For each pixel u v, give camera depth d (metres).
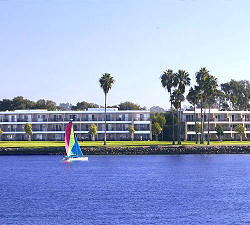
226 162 161.12
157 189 102.88
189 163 158.00
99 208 82.38
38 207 83.75
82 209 81.69
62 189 104.44
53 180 120.38
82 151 181.00
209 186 107.19
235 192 98.38
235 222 72.12
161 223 71.62
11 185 112.31
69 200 90.25
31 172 138.25
